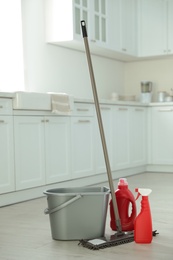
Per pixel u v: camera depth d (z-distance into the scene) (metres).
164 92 6.09
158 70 6.36
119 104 5.27
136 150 5.65
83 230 2.46
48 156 4.10
